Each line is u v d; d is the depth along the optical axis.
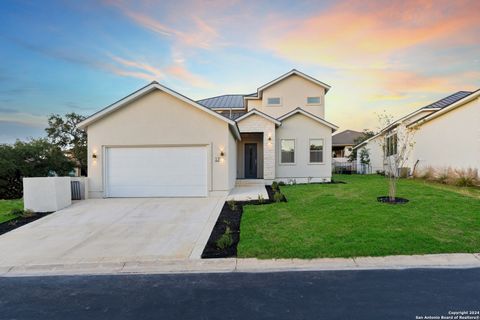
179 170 11.45
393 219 6.66
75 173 23.86
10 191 16.12
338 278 4.00
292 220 6.98
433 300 3.31
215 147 11.35
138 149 11.49
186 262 4.78
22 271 4.64
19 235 6.58
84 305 3.43
